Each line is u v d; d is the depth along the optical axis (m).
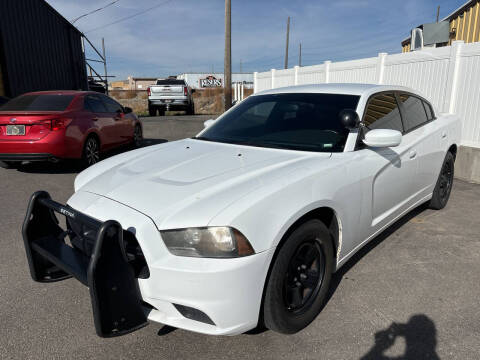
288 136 3.06
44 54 14.72
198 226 1.93
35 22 14.13
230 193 2.12
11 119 6.08
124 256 1.96
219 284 1.91
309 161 2.58
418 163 3.63
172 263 1.94
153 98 19.33
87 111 7.08
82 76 17.84
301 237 2.22
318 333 2.38
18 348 2.23
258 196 2.08
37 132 6.12
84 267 2.17
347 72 10.27
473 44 6.53
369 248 3.63
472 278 3.08
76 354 2.19
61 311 2.61
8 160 6.25
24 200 5.11
